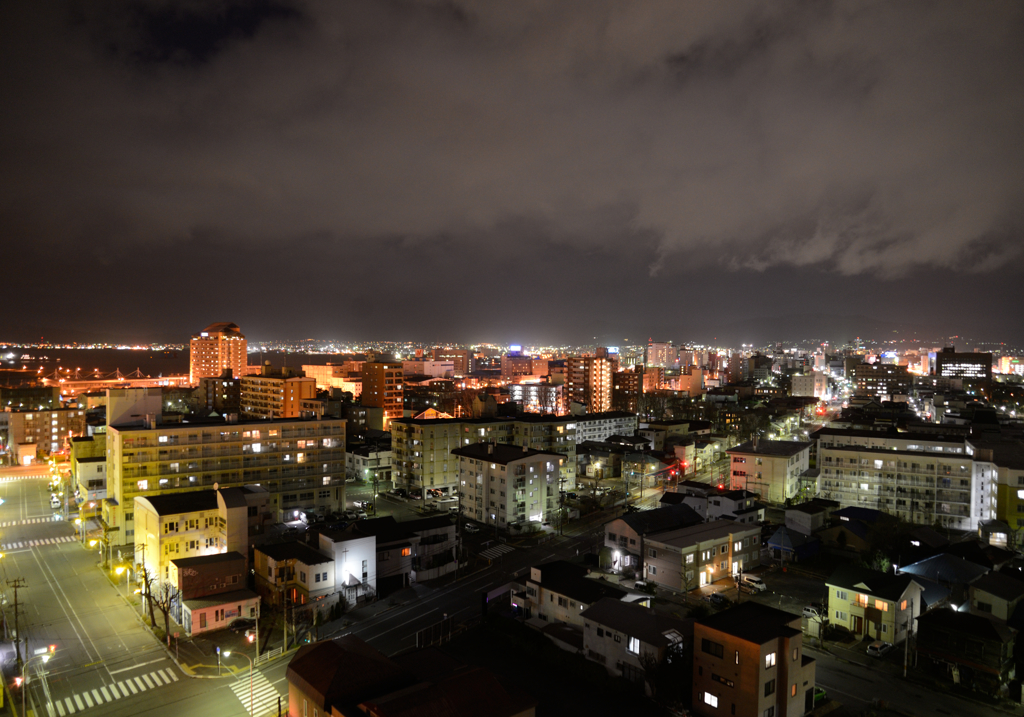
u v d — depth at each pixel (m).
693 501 105.56
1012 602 62.31
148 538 80.00
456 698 40.00
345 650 45.34
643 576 81.88
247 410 197.12
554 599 67.62
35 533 101.25
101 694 53.50
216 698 52.84
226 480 102.81
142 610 71.06
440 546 86.75
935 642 57.88
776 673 48.25
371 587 75.25
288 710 47.34
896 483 112.25
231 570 71.44
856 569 69.12
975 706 52.00
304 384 185.12
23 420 165.12
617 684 53.81
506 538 100.06
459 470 114.56
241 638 64.06
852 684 55.34
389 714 37.25
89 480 105.69
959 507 106.38
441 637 64.81
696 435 171.75
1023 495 98.81
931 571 73.44
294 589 72.38
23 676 54.47
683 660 51.94
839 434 132.62
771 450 126.31
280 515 107.31
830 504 109.25
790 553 89.06
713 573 81.25
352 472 145.38
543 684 55.09
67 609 71.38
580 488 135.25
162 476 97.56
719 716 48.66
